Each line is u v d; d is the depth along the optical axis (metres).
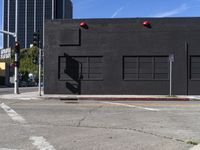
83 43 33.81
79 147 10.11
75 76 33.84
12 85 90.38
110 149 9.88
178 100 28.44
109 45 33.56
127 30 33.44
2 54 43.84
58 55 33.97
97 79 33.62
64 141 10.91
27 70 110.81
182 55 33.00
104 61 33.59
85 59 33.84
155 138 11.47
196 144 10.55
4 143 10.59
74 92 33.81
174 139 11.30
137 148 10.02
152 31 33.25
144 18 33.34
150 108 20.09
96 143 10.65
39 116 16.36
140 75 33.38
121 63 33.44
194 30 32.94
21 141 10.88
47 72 34.09
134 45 33.38
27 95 33.72
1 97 31.47
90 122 14.70
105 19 33.62
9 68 90.62
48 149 9.87
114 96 30.78
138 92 33.28
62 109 19.14
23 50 109.94
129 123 14.52
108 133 12.30
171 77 32.91
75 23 33.88
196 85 32.84
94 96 30.83
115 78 33.47
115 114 17.25
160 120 15.38
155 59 33.28
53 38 34.06
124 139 11.28
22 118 15.69
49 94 33.88
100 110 18.84
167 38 33.16
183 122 14.85
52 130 12.80
